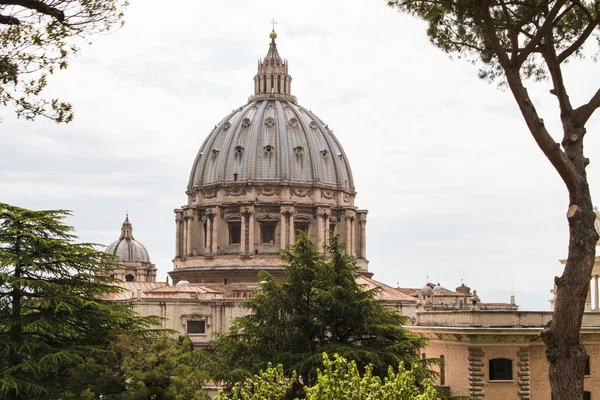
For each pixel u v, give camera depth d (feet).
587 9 133.08
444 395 197.57
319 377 110.01
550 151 116.57
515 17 135.03
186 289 493.77
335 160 595.06
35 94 100.78
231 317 477.36
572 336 113.60
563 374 113.19
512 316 240.53
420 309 458.50
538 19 132.57
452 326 247.29
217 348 211.20
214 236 563.89
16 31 96.89
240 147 576.61
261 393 118.93
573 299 113.60
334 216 583.17
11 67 98.22
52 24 96.22
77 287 186.60
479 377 230.89
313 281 202.18
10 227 181.78
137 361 188.34
